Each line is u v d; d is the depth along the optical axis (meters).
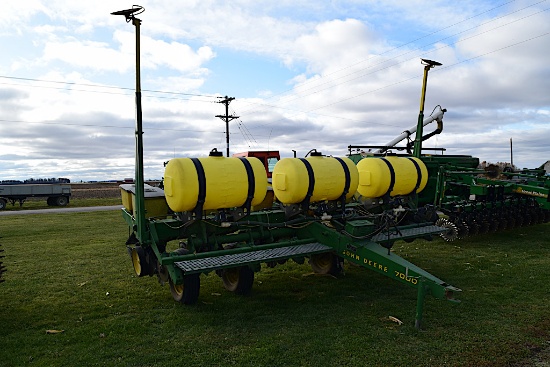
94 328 4.84
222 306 5.58
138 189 5.84
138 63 5.66
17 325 4.99
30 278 7.19
